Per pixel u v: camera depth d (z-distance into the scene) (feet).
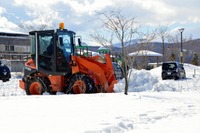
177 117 22.04
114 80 41.81
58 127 17.12
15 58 150.92
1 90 50.70
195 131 17.33
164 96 32.78
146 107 25.13
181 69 94.02
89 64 40.73
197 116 22.40
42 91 41.68
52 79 42.22
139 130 17.85
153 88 45.47
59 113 21.30
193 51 176.35
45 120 18.92
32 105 24.50
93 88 39.55
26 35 155.84
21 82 44.78
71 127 17.16
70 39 43.88
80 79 39.75
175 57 155.22
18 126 17.21
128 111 22.97
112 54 43.91
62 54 42.29
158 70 124.26
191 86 59.62
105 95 31.71
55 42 42.39
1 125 17.47
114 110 23.13
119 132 17.33
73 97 29.78
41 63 43.16
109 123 18.44
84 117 20.11
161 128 18.33
